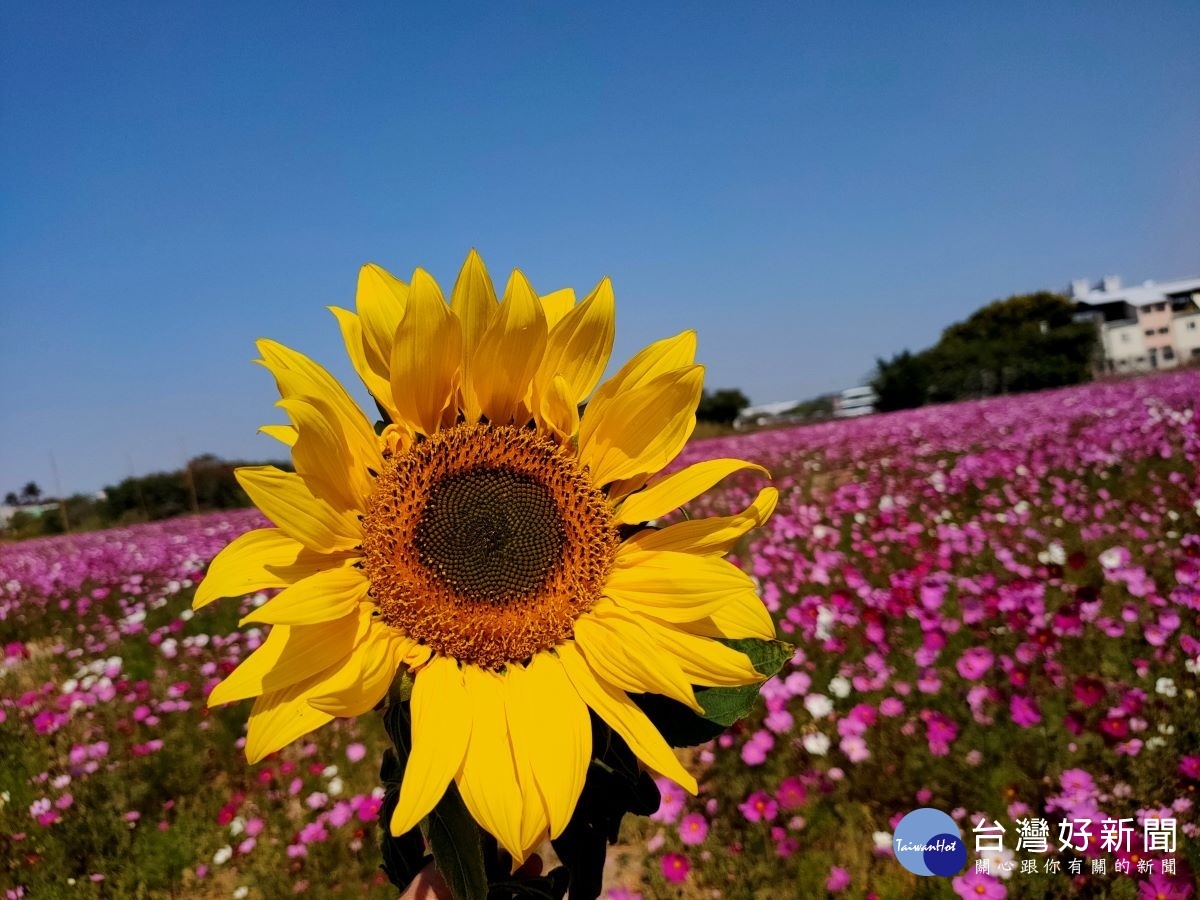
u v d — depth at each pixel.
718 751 4.25
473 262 1.48
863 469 11.98
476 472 1.47
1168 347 60.84
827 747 3.93
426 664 1.33
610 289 1.54
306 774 4.73
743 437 24.23
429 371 1.45
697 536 1.47
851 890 3.29
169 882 4.02
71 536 20.38
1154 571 5.47
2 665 6.70
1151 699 4.00
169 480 26.33
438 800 1.16
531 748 1.27
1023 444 11.47
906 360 44.38
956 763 3.79
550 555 1.43
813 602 5.04
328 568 1.33
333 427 1.30
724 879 3.48
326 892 3.77
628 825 4.07
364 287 1.50
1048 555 5.69
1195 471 8.03
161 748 4.86
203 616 7.59
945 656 4.68
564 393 1.49
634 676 1.32
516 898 1.43
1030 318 59.31
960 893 3.09
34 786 4.61
